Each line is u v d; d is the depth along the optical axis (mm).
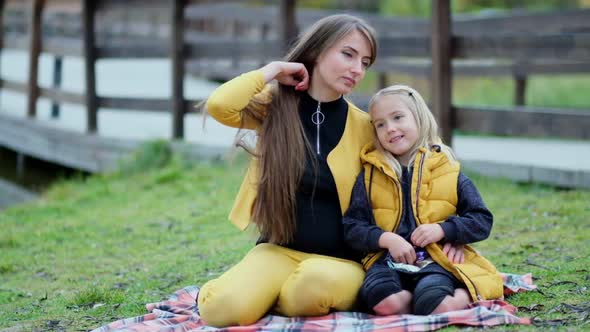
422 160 3383
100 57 10195
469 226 3252
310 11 11336
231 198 6875
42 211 7180
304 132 3443
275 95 3541
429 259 3291
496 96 14383
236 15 12211
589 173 6242
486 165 6996
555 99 13633
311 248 3443
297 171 3396
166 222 6250
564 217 5395
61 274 4980
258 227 3498
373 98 3473
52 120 11570
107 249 5582
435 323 3041
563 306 3385
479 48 6898
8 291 4641
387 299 3170
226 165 8141
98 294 4207
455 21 9484
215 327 3277
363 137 3529
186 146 8648
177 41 9188
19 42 12805
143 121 11594
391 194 3381
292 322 3248
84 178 10281
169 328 3289
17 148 11336
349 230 3348
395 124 3381
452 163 3412
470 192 3342
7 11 15578
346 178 3414
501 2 19781
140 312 3918
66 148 10234
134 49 9750
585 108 11781
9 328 3734
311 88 3525
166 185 7727
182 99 9219
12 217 6992
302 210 3439
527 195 6270
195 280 4504
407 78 14594
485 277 3295
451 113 7105
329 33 3428
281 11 8328
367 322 3074
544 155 8078
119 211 6867
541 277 3990
